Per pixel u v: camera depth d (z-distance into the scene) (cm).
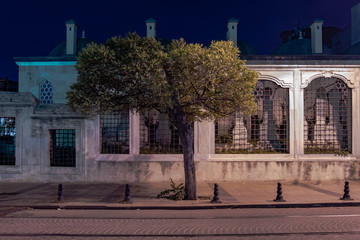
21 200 1138
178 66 1125
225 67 1091
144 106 1191
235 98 1129
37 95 2683
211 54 1066
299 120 1647
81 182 1608
